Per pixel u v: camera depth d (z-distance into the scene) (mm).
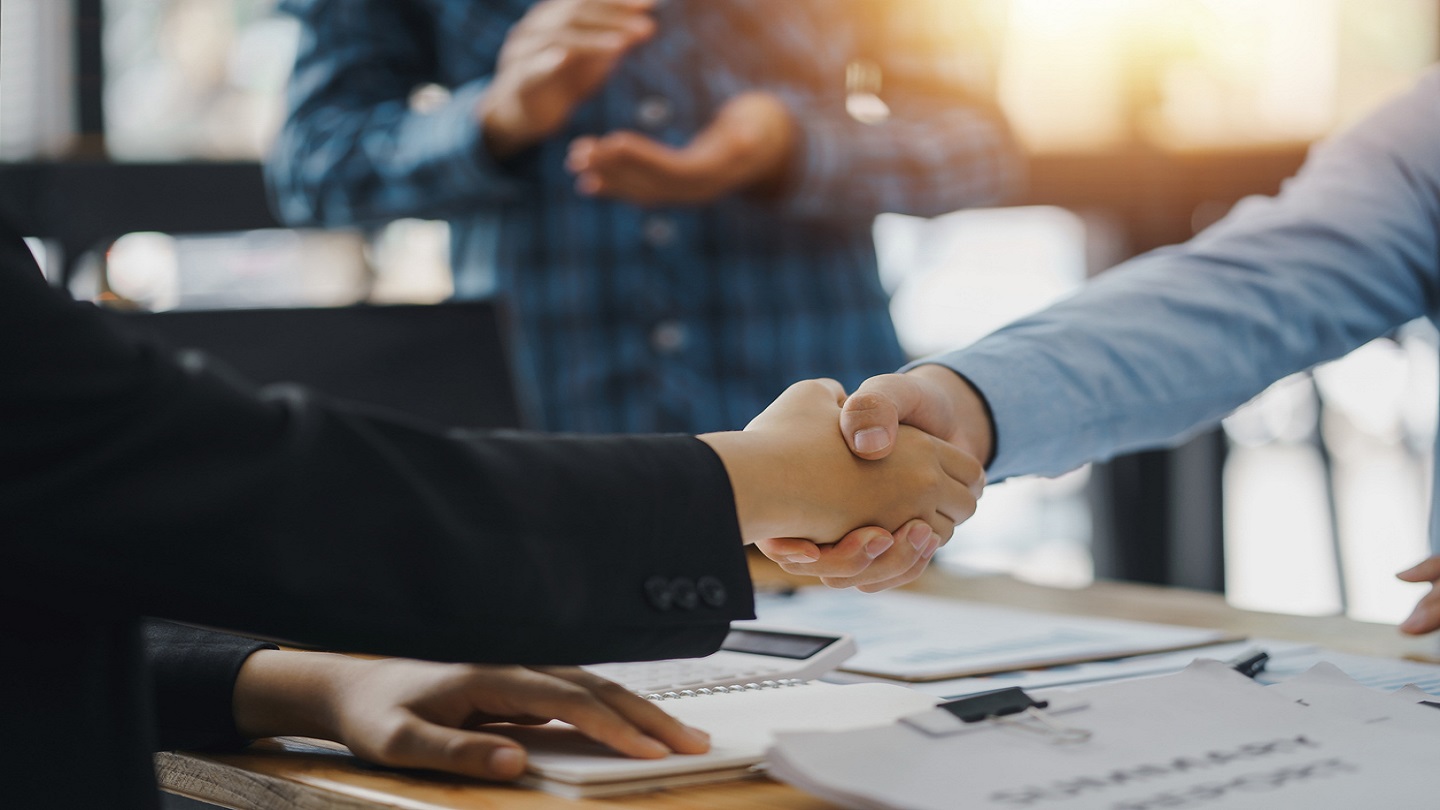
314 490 514
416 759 620
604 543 585
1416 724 612
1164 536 2863
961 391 879
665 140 1631
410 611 531
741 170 1476
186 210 2227
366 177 1640
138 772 534
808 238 1684
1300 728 602
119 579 482
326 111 1702
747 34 1651
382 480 533
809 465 699
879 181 1571
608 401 1654
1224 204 2740
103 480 473
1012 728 583
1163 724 599
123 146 2512
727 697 728
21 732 497
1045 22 2639
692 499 622
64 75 2475
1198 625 1065
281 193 1780
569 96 1485
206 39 2561
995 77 1788
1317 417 3361
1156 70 2686
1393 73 2689
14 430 461
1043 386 904
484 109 1516
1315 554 3357
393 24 1724
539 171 1630
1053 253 3078
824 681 807
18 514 461
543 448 601
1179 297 998
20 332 463
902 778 521
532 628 557
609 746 627
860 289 1729
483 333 1339
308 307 1294
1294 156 2711
